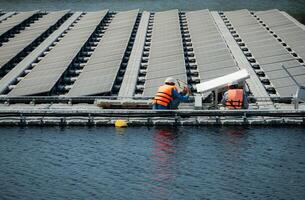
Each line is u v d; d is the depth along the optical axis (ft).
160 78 110.93
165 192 67.00
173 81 94.48
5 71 126.11
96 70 118.93
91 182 70.13
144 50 143.33
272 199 64.80
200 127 90.84
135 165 75.20
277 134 86.79
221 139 84.84
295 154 78.07
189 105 98.07
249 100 99.30
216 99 95.30
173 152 79.56
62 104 100.99
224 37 151.94
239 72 97.19
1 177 71.77
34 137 87.25
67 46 143.43
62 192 67.46
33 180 70.85
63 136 87.51
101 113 93.40
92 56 132.77
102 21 177.88
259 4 235.40
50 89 104.42
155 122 91.76
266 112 91.71
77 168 74.49
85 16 188.34
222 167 73.97
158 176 71.51
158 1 247.91
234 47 139.44
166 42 143.95
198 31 158.30
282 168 73.26
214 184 68.95
